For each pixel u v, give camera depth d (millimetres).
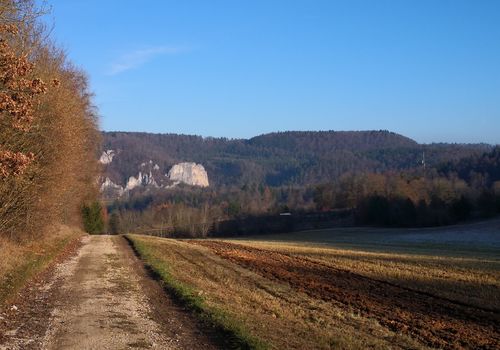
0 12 12320
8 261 18297
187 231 112125
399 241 74312
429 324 15953
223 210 133375
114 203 172875
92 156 48438
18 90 11266
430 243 69000
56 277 19781
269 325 12625
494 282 26359
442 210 98562
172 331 11562
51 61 25625
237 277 24516
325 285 23547
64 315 12906
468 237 75688
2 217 22609
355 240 78875
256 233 110438
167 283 18625
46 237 31484
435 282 26109
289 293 20141
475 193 105062
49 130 23703
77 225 61531
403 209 102375
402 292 22641
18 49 15336
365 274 28938
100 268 23484
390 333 14070
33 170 21812
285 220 117875
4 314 12469
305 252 45844
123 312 13555
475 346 13430
